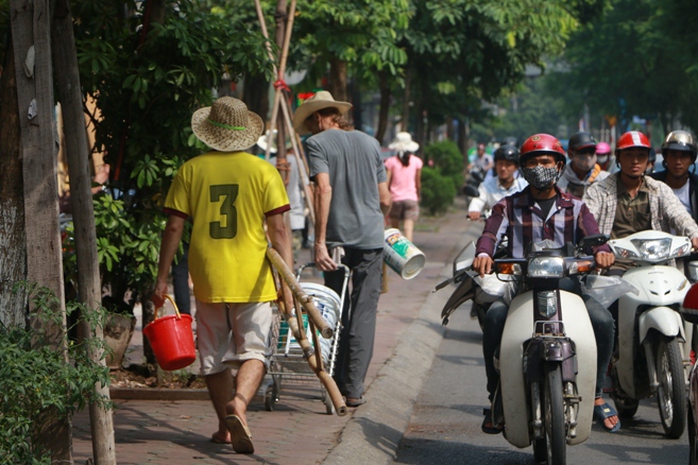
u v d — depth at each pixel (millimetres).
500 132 181500
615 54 73312
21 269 7734
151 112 12094
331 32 23609
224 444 9844
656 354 10953
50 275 7410
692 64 56125
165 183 12180
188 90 11914
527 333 9000
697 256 11055
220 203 9297
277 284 10336
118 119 12234
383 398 12359
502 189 17453
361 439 10273
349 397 11695
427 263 28797
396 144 27750
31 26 7328
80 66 11469
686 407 10672
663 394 11039
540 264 8883
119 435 10188
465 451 10594
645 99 74562
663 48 66062
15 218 7676
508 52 31156
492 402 9695
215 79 12234
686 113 72375
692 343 11391
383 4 23500
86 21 12234
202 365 9578
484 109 56844
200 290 9375
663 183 11688
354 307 11867
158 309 9516
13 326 7492
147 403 11859
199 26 12148
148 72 11688
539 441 9883
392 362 14547
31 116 7336
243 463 9109
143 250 11906
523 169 9406
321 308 11227
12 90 7598
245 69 12297
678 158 12273
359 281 11898
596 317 9453
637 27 68562
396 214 27922
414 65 34062
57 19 7832
